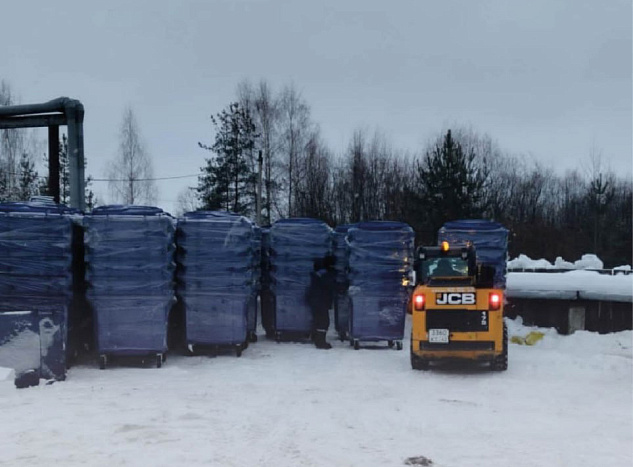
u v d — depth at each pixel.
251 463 5.95
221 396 8.87
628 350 12.31
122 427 7.07
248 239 12.42
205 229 12.26
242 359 12.12
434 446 6.57
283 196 44.34
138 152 44.59
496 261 14.28
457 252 11.52
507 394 9.12
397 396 8.99
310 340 14.63
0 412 7.74
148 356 11.52
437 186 34.88
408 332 15.57
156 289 11.21
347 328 14.71
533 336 13.70
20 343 9.59
